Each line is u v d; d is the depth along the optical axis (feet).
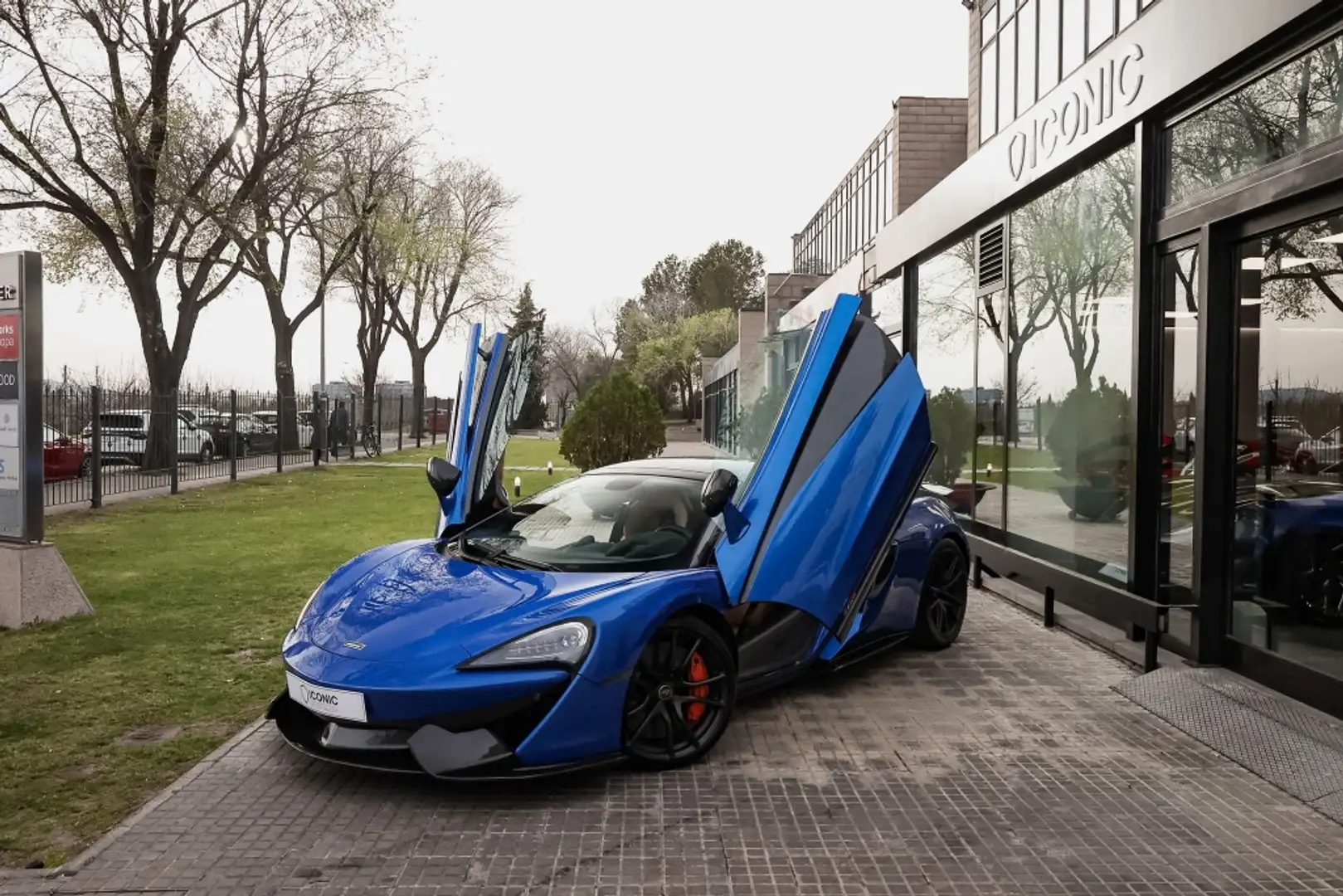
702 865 10.14
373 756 12.02
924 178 61.67
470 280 151.84
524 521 16.47
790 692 16.74
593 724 12.06
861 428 15.49
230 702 16.02
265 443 83.66
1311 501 14.84
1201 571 17.34
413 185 119.03
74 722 15.05
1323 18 14.25
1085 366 22.56
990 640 20.59
